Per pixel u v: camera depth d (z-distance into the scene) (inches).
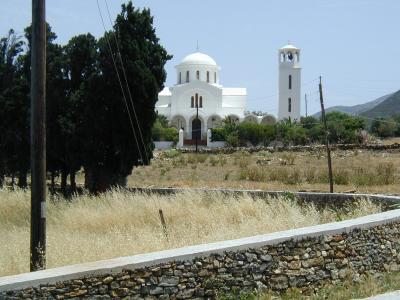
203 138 3654.0
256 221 523.8
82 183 1577.3
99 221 619.2
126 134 1064.8
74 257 395.9
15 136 1176.8
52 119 1124.5
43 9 399.9
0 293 246.8
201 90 3917.3
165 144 3083.2
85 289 266.5
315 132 2709.2
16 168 1242.6
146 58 1081.4
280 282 318.0
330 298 310.7
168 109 3966.5
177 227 547.5
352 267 353.7
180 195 722.8
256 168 1497.3
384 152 1728.6
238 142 2957.7
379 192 919.7
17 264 391.5
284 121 3449.8
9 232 611.8
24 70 1219.9
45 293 257.1
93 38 1164.5
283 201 637.3
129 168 1091.3
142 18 1083.9
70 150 1110.4
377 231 379.9
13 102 1165.1
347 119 2748.5
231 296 299.4
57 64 1138.0
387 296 241.3
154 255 290.7
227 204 635.5
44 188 392.5
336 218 591.2
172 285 286.5
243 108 4047.7
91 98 1058.7
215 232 485.4
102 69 1063.0
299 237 329.7
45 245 389.4
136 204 673.0
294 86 4136.3
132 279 277.9
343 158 1673.2
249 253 311.0
